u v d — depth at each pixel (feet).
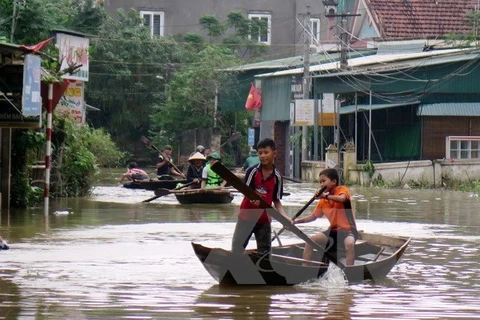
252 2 415.44
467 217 145.07
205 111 336.08
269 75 297.33
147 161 365.81
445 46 269.85
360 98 268.00
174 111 338.13
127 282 78.43
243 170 211.82
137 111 362.33
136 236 110.73
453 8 317.83
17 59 123.24
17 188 143.33
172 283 78.28
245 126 342.44
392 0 319.06
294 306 69.26
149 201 165.48
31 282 77.82
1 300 70.13
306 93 262.88
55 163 164.04
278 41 417.28
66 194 171.63
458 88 240.73
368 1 317.42
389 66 242.17
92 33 299.38
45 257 92.07
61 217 132.16
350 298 72.74
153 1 408.46
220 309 67.72
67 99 188.34
